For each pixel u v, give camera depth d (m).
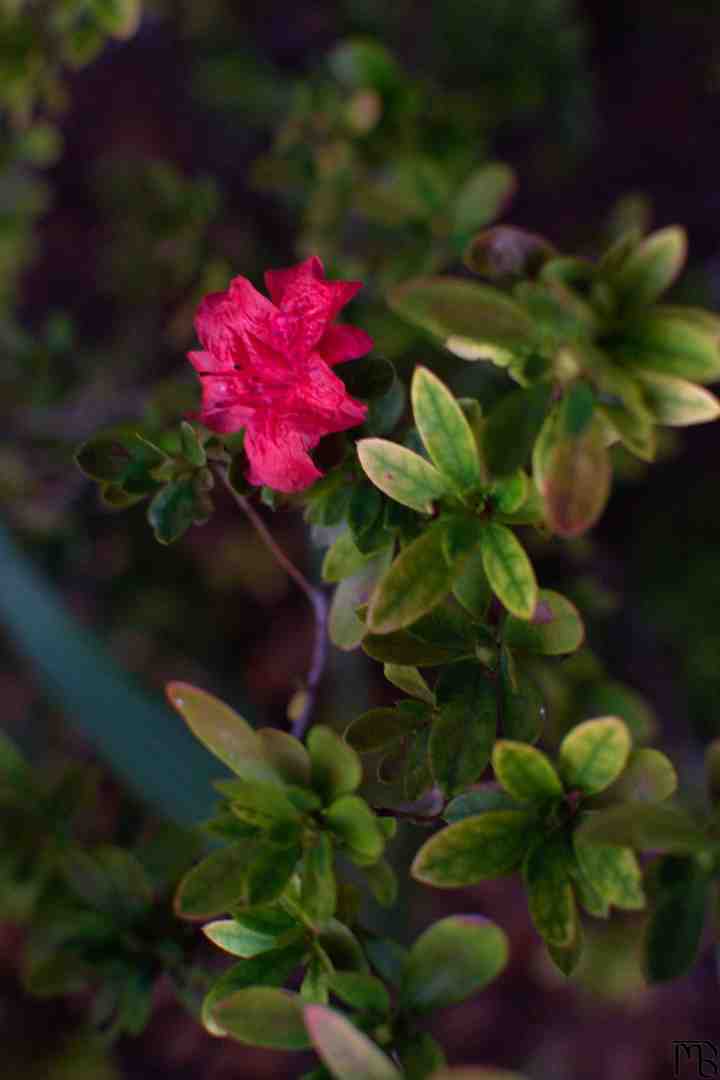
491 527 0.44
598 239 0.85
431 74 0.94
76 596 1.12
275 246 1.05
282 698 1.20
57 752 1.13
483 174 0.63
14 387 0.84
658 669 1.05
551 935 0.43
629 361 0.41
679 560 1.08
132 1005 0.52
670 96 1.20
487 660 0.45
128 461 0.48
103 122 1.33
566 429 0.41
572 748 0.43
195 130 1.27
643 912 1.00
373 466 0.44
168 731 0.81
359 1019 0.43
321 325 0.45
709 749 0.43
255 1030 0.42
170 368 1.01
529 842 0.43
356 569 0.47
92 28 0.64
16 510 0.91
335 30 1.15
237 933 0.45
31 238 1.07
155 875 0.54
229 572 1.14
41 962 0.53
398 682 0.46
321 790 0.44
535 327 0.41
